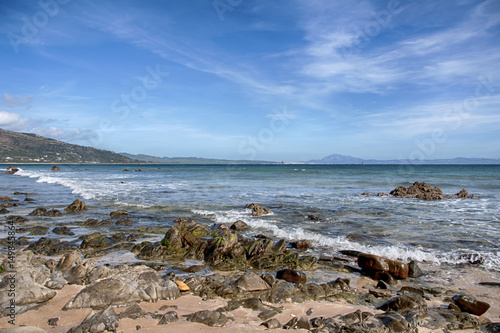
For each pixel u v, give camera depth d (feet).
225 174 191.21
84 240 34.12
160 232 40.57
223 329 15.89
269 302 19.69
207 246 30.60
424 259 29.07
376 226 43.45
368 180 132.67
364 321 16.40
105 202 67.36
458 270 26.27
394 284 23.21
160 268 26.53
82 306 17.95
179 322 16.51
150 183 117.60
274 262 28.12
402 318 16.35
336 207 60.03
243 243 32.58
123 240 35.88
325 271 26.30
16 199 72.43
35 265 23.27
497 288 22.31
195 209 57.82
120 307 18.15
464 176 163.53
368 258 25.29
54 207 60.70
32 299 18.13
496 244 33.99
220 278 23.02
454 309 18.85
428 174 185.98
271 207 59.67
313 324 16.38
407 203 66.23
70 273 22.61
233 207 60.18
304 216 50.75
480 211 56.13
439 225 44.04
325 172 215.31
